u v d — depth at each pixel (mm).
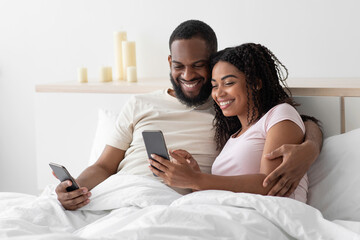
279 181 1479
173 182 1528
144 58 2613
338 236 1261
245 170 1612
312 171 1707
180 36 1831
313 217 1323
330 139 1749
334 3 2225
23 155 2996
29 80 2906
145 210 1376
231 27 2418
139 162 1832
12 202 1673
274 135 1548
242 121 1714
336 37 2242
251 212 1331
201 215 1285
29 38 2863
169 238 1212
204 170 1825
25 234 1300
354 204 1569
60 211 1527
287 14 2311
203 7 2457
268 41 2363
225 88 1666
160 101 1966
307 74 2314
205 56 1827
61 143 2408
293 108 1629
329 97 1830
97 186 1696
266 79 1663
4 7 2891
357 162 1619
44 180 2465
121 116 1976
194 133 1865
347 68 2244
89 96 2318
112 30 2662
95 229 1371
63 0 2750
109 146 1945
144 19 2582
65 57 2795
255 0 2357
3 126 3014
